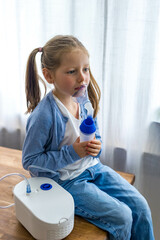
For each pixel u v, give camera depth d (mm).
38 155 888
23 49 1412
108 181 973
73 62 846
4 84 1536
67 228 748
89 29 1261
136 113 1271
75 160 888
